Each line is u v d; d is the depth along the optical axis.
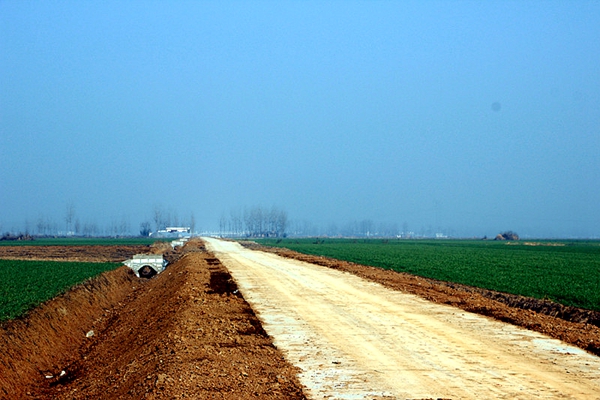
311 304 27.05
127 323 28.16
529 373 14.34
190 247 109.19
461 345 17.78
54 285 32.97
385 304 26.97
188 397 11.50
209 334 18.52
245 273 44.94
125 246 113.00
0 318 21.36
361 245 125.25
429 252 86.75
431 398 12.41
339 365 15.41
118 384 14.73
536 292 32.72
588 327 20.89
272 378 13.95
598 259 67.06
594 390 12.82
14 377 17.55
